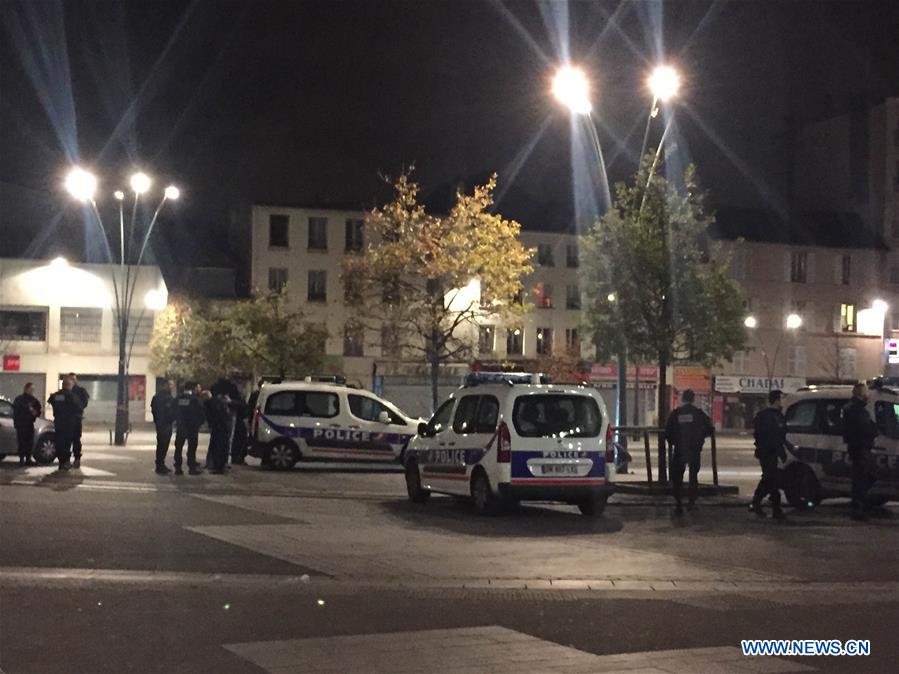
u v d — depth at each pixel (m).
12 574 10.62
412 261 35.22
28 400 23.23
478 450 16.67
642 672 7.50
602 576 11.44
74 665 7.43
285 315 55.84
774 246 69.06
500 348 63.66
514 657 7.85
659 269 20.72
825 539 14.95
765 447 17.41
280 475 23.62
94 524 14.20
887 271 71.81
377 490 20.95
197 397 22.75
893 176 72.56
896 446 17.59
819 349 69.94
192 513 15.72
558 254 65.62
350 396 25.53
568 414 16.56
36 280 58.19
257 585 10.45
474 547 13.24
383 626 8.85
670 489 20.33
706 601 10.34
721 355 22.38
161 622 8.82
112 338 59.47
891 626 9.38
